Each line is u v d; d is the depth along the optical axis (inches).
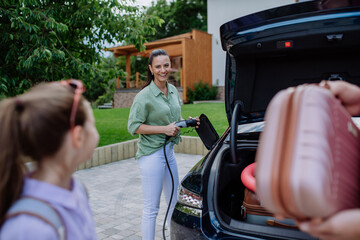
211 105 514.3
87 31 244.8
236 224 71.9
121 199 166.7
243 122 106.4
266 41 87.0
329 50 86.0
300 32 82.7
